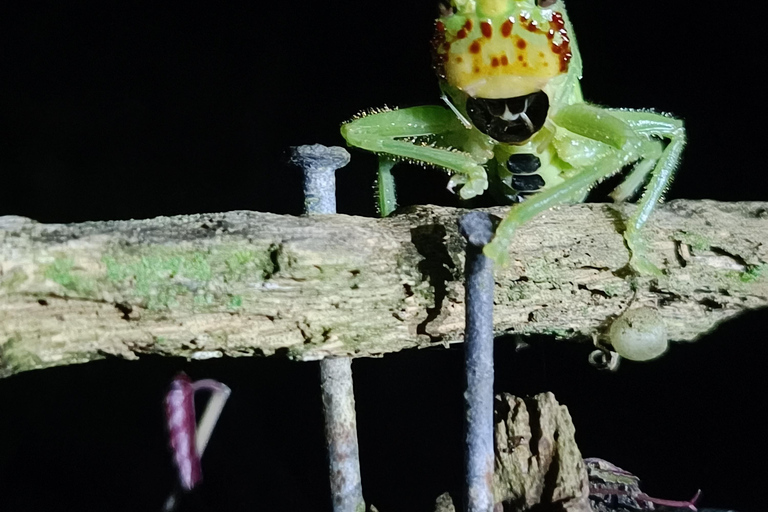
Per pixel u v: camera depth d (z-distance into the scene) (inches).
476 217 8.6
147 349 8.8
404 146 10.0
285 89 21.4
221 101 20.6
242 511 12.4
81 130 19.5
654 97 19.5
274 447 13.8
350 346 9.0
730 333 15.0
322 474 13.2
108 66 19.8
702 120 18.6
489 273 8.6
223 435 13.4
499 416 9.9
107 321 8.7
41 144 19.1
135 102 20.0
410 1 20.7
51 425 13.4
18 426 13.3
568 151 10.3
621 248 9.2
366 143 10.1
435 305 9.0
